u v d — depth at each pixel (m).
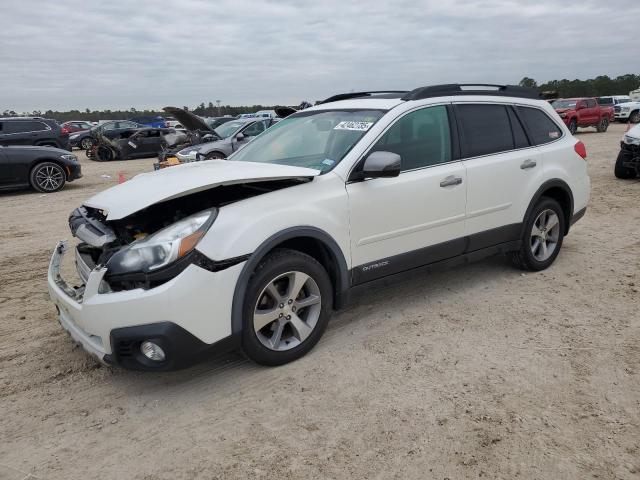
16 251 6.78
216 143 13.73
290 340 3.51
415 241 4.05
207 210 3.13
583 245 6.10
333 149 3.89
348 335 3.90
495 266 5.36
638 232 6.61
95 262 3.38
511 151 4.72
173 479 2.49
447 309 4.34
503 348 3.64
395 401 3.05
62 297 3.24
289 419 2.92
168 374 3.45
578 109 25.00
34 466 2.61
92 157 21.59
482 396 3.07
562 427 2.77
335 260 3.59
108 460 2.64
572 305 4.35
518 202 4.73
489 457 2.56
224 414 2.99
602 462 2.50
